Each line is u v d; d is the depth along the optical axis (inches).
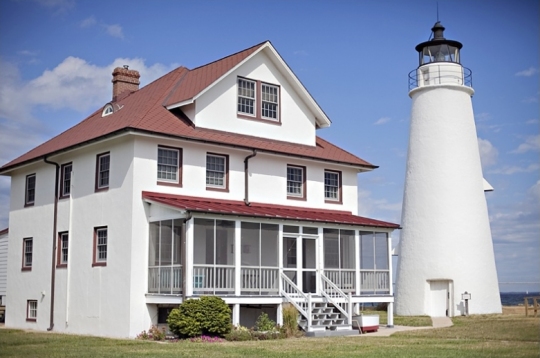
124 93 1222.9
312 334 890.7
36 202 1116.5
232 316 884.0
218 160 1010.7
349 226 1032.8
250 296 900.0
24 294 1114.7
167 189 941.8
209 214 866.8
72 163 1040.2
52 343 791.1
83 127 1123.3
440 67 1418.6
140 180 916.0
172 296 861.8
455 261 1355.8
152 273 903.7
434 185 1387.8
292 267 1042.1
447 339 816.9
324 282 1007.0
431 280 1375.5
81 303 976.9
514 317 1214.3
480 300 1353.3
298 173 1117.7
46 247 1072.8
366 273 1054.4
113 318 913.5
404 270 1421.0
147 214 916.6
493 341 787.4
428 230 1385.3
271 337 848.9
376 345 746.2
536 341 784.9
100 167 982.4
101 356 649.6
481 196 1400.1
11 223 1178.6
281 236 952.9
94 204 978.1
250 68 1074.1
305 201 1111.0
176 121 989.2
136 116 968.9
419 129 1425.9
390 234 1092.5
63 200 1047.6
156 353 670.5
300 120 1136.2
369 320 967.6
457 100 1403.8
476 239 1370.6
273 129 1091.3
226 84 1039.6
